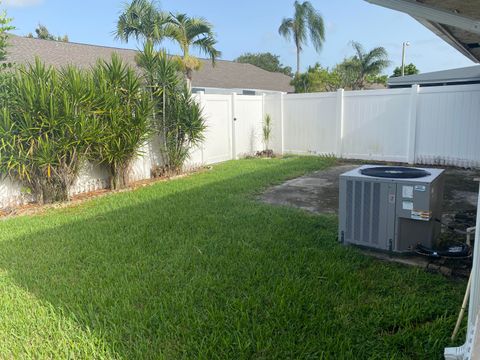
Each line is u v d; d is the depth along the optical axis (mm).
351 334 2398
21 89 5660
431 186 3395
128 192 6941
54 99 5859
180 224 4777
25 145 5883
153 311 2707
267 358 2199
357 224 3840
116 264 3607
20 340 2455
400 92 9297
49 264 3676
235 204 5723
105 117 6707
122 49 17203
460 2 3184
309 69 24531
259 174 8117
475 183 6930
